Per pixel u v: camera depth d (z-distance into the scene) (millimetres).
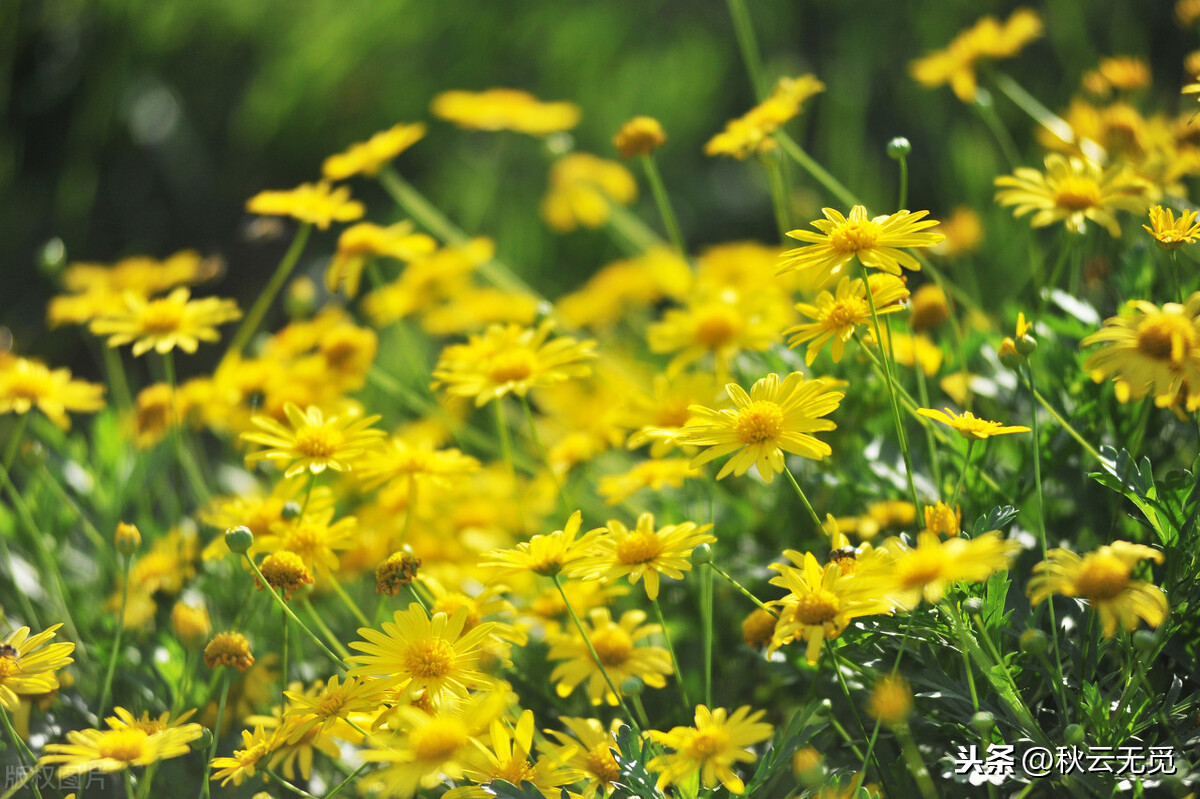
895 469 1545
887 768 1466
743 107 3031
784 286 1674
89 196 2809
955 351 1599
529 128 1930
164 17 3049
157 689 1551
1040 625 1479
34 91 2965
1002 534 1503
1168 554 1463
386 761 1434
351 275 1666
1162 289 1562
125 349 2451
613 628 1511
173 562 1599
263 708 1544
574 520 1473
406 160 3008
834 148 2461
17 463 1794
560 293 2590
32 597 1630
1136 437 1496
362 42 3100
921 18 2896
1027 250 1809
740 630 1565
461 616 1462
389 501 1617
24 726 1525
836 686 1506
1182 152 1566
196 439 1828
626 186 2270
